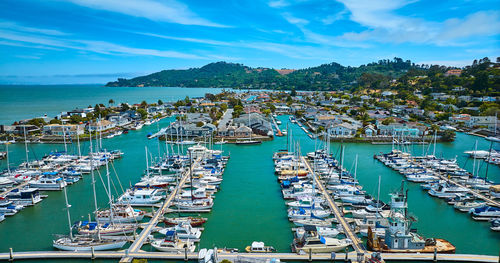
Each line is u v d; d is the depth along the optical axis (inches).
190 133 5506.9
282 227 2150.6
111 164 3777.1
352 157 4202.8
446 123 6707.7
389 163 3732.8
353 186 2856.8
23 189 2758.4
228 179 3253.0
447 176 3248.0
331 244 1791.3
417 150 4648.1
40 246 1899.6
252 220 2263.8
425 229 2122.3
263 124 6023.6
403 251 1740.9
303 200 2447.1
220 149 4712.1
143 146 4881.9
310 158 4008.4
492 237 2007.9
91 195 2790.4
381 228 1996.8
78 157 4013.3
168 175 3260.3
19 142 5246.1
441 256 1690.5
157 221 2169.0
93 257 1736.0
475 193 2755.9
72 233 2058.3
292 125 7150.6
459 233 2063.2
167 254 1742.1
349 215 2309.3
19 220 2281.0
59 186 2923.2
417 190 2923.2
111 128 6333.7
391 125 5698.8
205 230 2102.6
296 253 1754.4
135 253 1756.9
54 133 5600.4
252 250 1777.8
